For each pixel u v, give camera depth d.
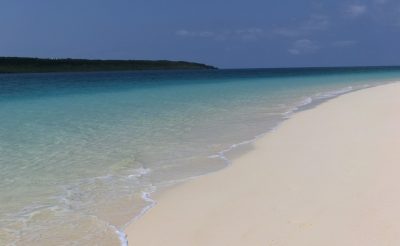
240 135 10.49
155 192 6.28
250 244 4.21
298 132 10.33
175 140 10.04
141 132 11.20
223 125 12.18
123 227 5.06
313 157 7.45
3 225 5.17
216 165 7.65
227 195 5.82
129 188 6.50
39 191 6.42
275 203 5.25
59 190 6.46
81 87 32.19
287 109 15.84
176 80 45.97
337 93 23.75
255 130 11.16
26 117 14.52
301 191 5.59
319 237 4.16
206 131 11.23
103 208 5.70
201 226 4.83
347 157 7.14
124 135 10.77
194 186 6.43
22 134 11.05
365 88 27.00
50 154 8.73
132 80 45.34
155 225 5.03
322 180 5.96
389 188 5.26
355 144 8.15
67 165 7.87
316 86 31.95
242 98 21.39
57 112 16.02
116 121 13.30
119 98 22.31
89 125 12.52
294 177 6.29
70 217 5.41
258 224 4.67
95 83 38.16
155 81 42.97
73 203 5.91
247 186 6.13
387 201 4.83
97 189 6.48
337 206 4.88
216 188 6.21
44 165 7.89
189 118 13.79
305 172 6.49
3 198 6.11
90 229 5.03
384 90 22.97
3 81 40.88
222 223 4.84
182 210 5.43
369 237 4.02
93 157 8.46
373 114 12.50
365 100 17.31
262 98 21.25
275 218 4.77
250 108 16.45
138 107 17.50
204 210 5.33
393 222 4.25
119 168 7.65
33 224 5.20
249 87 31.75
